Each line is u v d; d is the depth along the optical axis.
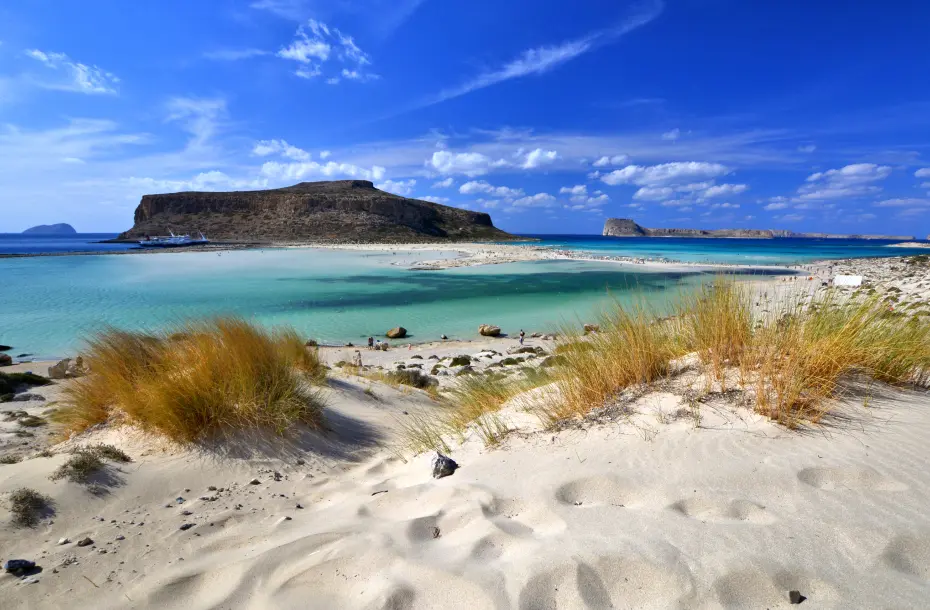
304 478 3.90
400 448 4.62
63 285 27.86
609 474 2.82
